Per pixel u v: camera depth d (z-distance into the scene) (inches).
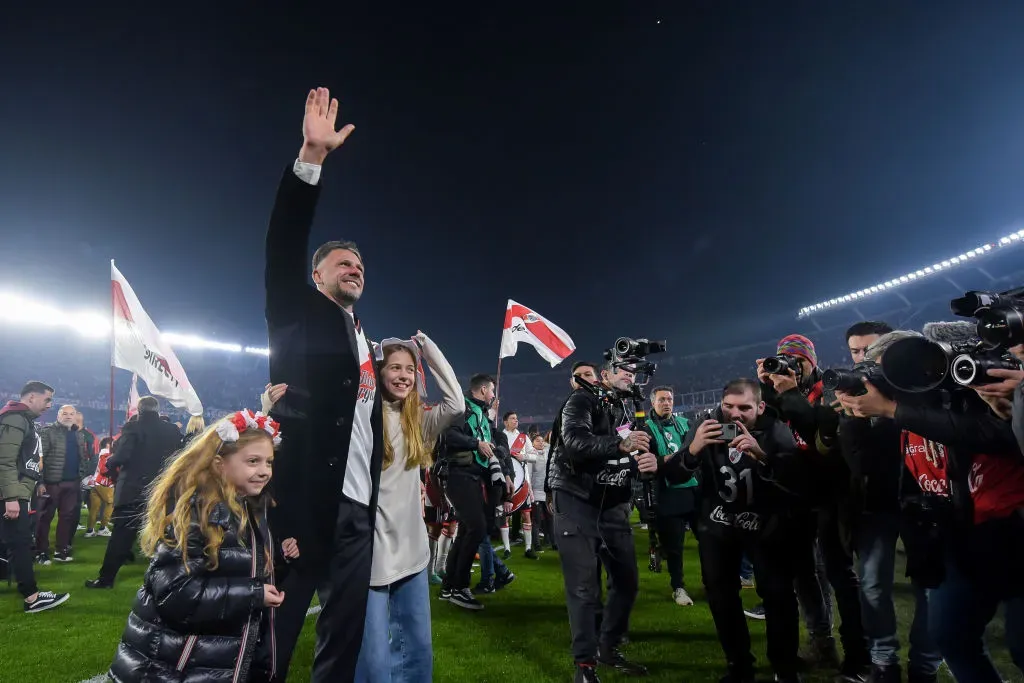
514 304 339.0
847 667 132.4
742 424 125.3
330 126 87.4
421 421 113.5
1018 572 84.9
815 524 129.2
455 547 213.8
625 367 141.4
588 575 133.5
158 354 316.5
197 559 79.7
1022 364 74.6
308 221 86.8
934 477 96.1
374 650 93.4
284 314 88.7
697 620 190.2
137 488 237.1
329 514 87.1
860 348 159.2
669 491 214.2
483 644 167.8
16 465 199.2
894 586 129.5
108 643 163.9
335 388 89.5
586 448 131.3
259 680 85.7
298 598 88.7
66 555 293.9
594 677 127.5
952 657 91.6
